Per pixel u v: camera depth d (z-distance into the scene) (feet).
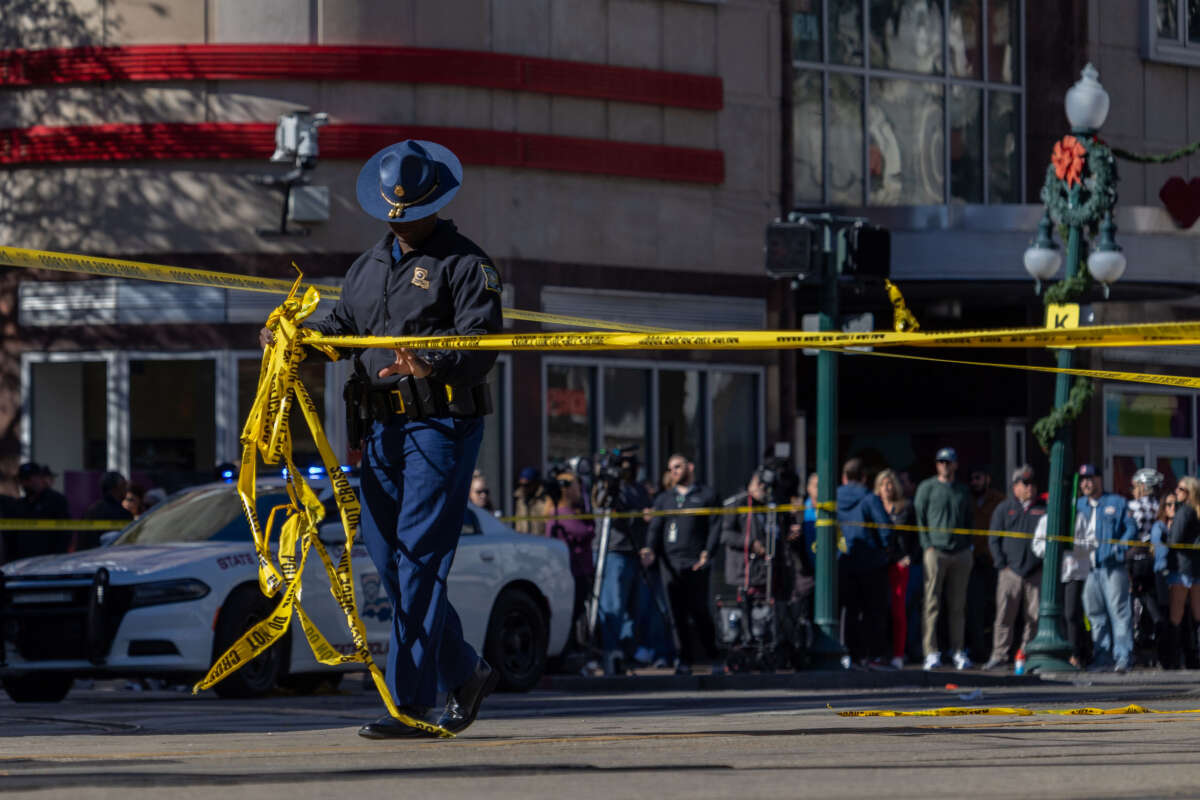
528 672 114.62
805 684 121.19
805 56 193.47
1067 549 142.51
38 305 162.30
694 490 138.92
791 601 130.31
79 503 160.97
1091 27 208.33
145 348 160.45
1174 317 211.20
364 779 38.24
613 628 132.16
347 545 48.75
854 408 213.25
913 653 149.59
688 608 138.10
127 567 98.48
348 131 159.63
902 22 200.75
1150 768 40.37
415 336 49.88
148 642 97.14
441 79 161.89
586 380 170.50
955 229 180.45
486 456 164.35
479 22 164.35
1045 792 35.40
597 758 43.16
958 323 208.44
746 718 62.49
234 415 159.53
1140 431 213.46
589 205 170.19
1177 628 141.59
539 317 56.39
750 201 181.47
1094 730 52.85
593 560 136.77
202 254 159.63
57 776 39.34
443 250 50.21
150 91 160.25
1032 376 207.10
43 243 161.89
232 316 159.53
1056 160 133.18
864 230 127.44
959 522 142.10
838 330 128.36
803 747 46.47
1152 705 78.18
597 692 117.50
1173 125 214.69
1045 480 207.10
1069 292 132.77
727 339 45.80
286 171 159.74
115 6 160.97
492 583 112.06
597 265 170.60
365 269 50.75
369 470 49.62
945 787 36.22
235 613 99.45
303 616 48.60
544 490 139.85
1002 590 145.07
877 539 141.59
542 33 168.14
